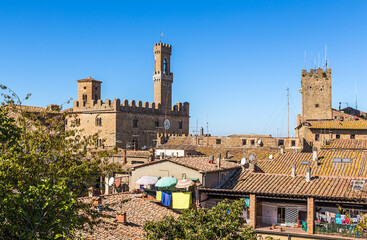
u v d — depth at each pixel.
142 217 35.31
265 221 41.94
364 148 69.12
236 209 28.09
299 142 84.06
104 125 106.19
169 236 25.77
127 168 54.12
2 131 17.67
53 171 23.28
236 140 88.75
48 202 16.44
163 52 144.38
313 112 118.44
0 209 16.16
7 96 23.45
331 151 49.81
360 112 136.00
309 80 119.25
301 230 39.06
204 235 25.31
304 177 42.84
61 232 16.64
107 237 28.47
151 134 113.75
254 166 47.78
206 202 44.03
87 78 130.75
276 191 40.03
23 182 19.53
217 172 45.81
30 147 23.61
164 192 42.62
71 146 25.77
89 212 23.38
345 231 36.75
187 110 126.62
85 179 26.62
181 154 74.94
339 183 40.34
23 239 15.57
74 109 112.69
